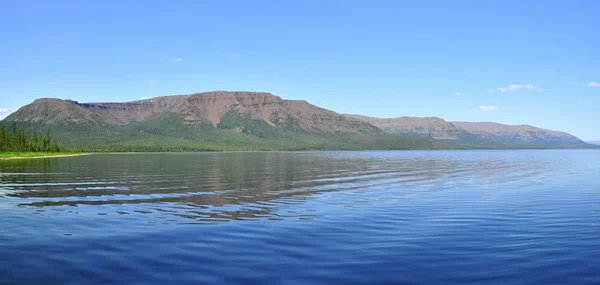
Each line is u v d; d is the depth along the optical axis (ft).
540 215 107.14
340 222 96.63
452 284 55.52
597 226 92.53
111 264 64.18
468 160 554.05
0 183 193.26
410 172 281.13
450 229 89.20
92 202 130.41
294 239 79.87
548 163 449.89
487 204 126.11
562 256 68.33
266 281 56.44
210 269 61.52
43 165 379.55
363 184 190.90
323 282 56.08
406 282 56.18
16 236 83.05
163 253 70.03
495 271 60.80
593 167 358.02
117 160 536.01
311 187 177.17
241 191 161.58
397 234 84.33
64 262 65.31
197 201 132.77
